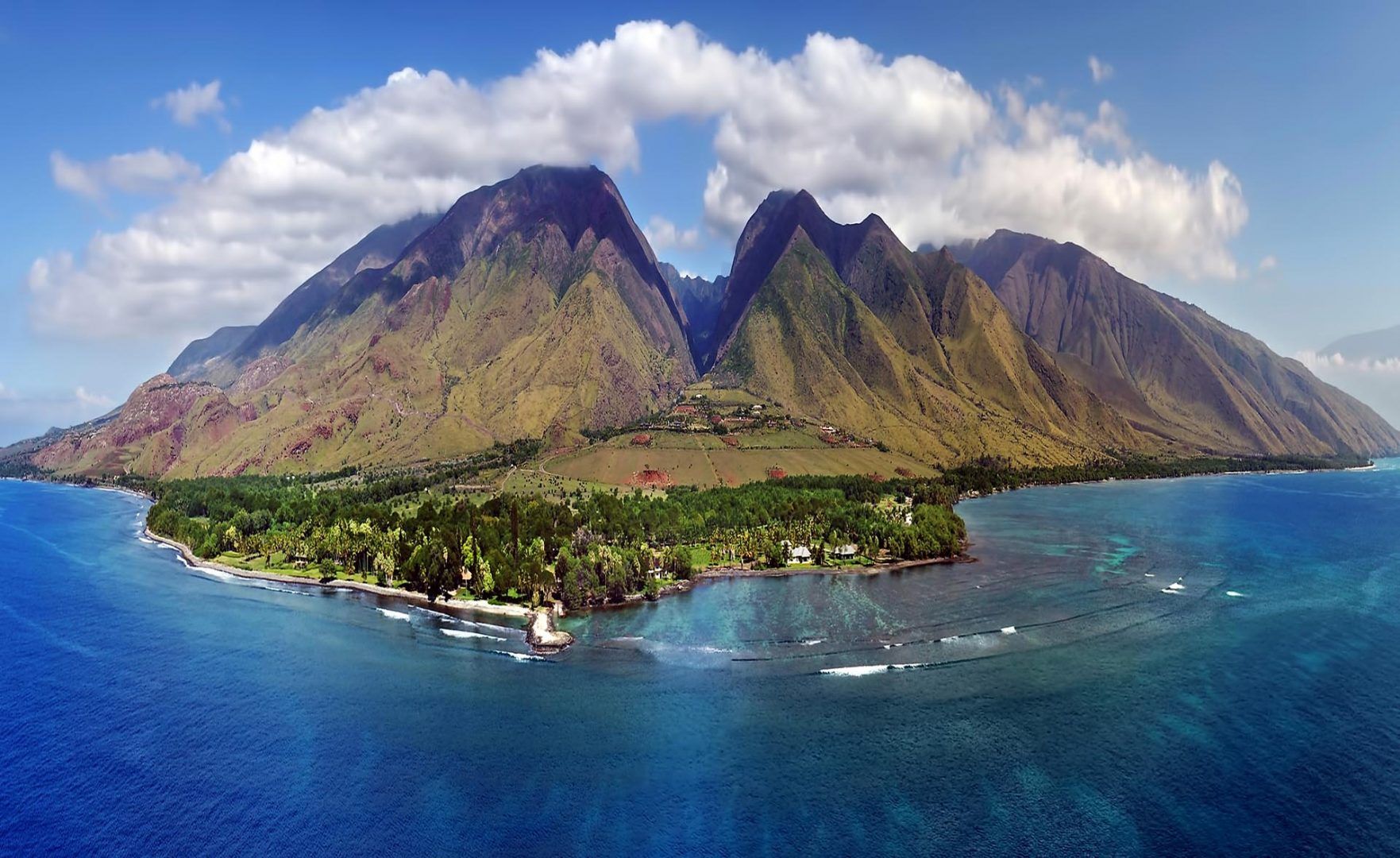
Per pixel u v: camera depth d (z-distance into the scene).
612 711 153.00
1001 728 144.12
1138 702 154.00
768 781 127.75
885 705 154.25
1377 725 144.00
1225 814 117.50
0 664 180.50
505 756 136.62
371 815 119.94
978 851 110.31
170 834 115.75
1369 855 108.44
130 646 193.00
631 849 111.81
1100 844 111.19
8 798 124.94
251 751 139.12
